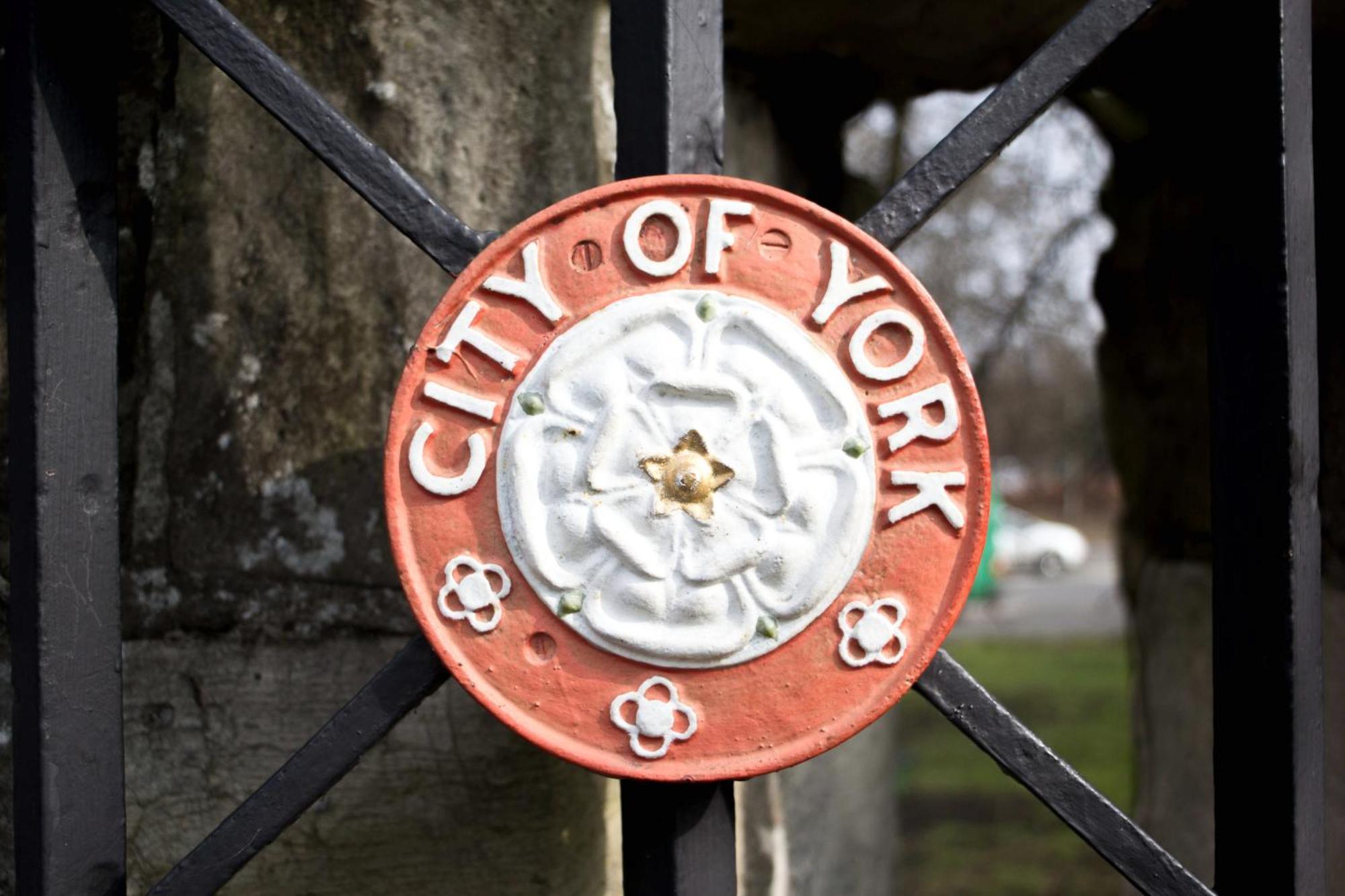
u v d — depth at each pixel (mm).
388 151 1301
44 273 1085
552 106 1326
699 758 1000
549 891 1327
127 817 1325
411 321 1304
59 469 1091
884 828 2512
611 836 1392
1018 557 15344
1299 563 1088
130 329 1322
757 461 997
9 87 1099
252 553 1310
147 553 1321
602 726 999
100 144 1125
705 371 995
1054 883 3496
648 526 992
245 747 1312
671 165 1027
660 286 1005
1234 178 1133
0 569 1321
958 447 1006
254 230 1316
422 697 1026
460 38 1311
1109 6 1052
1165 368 1962
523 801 1318
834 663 1006
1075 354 8039
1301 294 1094
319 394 1308
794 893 1798
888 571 1006
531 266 1005
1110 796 3988
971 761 4961
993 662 7633
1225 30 1139
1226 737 1146
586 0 1338
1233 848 1137
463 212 1307
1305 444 1097
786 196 1008
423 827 1312
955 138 1041
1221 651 1151
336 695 1302
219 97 1316
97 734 1105
